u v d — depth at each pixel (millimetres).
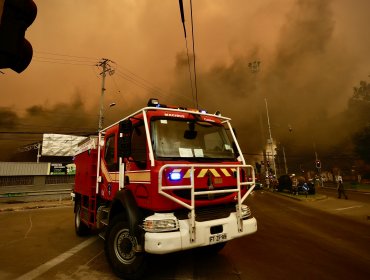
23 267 4945
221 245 5320
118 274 4289
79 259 5402
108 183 5387
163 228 3551
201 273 4426
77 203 7938
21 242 7066
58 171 25094
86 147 6965
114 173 5133
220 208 4281
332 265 4902
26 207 18172
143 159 4164
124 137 4301
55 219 11750
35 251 6094
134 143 4520
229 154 5020
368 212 12672
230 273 4434
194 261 5074
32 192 23375
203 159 4473
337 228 8805
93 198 6113
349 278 4266
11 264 5125
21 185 23234
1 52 1870
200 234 3691
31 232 8578
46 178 24688
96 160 6336
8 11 1895
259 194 28203
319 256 5488
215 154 4773
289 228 8781
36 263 5176
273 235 7609
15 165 23141
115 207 4734
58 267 4914
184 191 3838
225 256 5430
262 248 6121
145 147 4168
